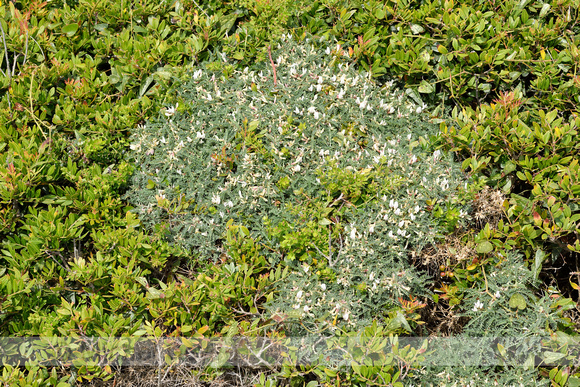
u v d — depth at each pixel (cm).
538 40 340
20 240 299
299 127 318
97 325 283
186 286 291
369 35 353
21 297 278
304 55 358
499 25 340
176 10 371
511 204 320
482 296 296
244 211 317
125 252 296
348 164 319
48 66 351
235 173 324
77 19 360
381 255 300
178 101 336
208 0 381
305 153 318
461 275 304
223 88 347
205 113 340
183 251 312
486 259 302
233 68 354
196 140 324
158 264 303
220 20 372
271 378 296
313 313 286
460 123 327
